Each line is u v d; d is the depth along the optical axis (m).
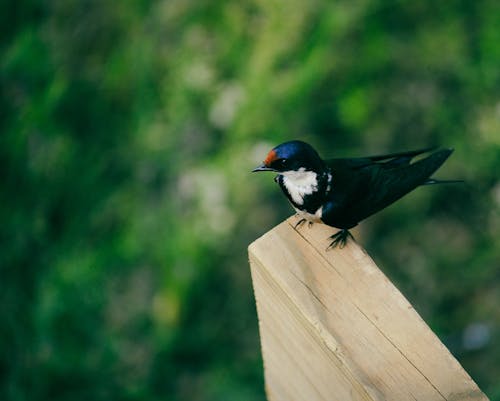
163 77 12.70
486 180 12.05
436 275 11.67
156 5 13.23
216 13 12.95
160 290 11.56
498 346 11.10
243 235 11.55
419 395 3.81
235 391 10.83
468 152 12.10
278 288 4.26
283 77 12.33
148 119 12.51
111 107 12.68
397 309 4.01
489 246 11.81
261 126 12.07
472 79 12.36
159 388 11.03
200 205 11.77
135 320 11.47
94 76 12.90
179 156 12.16
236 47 12.70
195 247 11.59
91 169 12.33
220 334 11.31
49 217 12.16
